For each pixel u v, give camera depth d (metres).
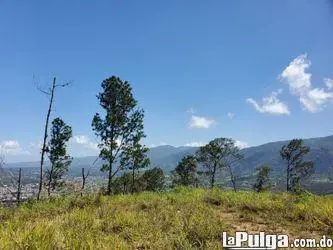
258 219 10.64
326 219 9.73
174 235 8.00
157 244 7.55
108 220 9.82
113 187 60.19
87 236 7.67
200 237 8.00
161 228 8.98
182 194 17.91
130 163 45.06
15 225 8.48
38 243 6.69
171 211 11.54
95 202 14.34
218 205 14.04
